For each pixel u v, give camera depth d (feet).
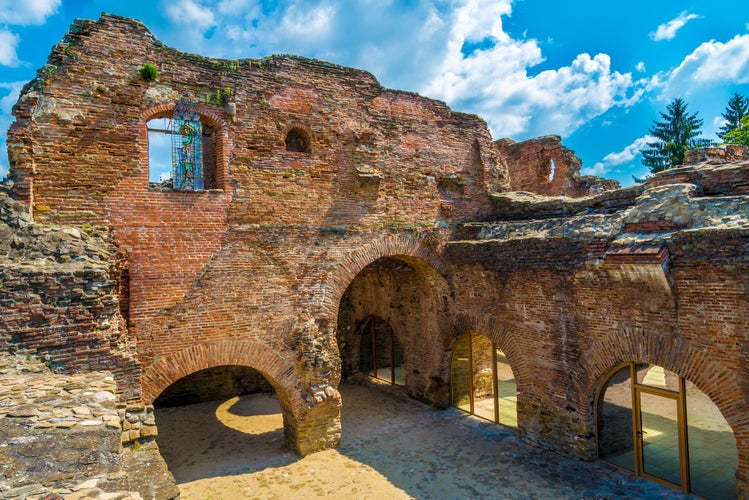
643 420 33.42
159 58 36.86
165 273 35.94
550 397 38.47
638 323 31.73
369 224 44.98
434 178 49.32
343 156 44.06
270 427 47.67
